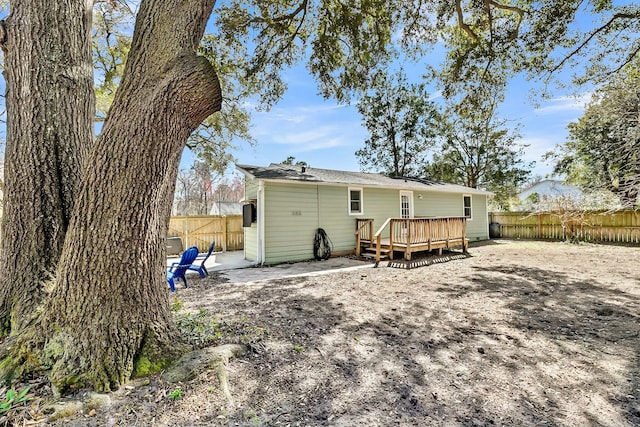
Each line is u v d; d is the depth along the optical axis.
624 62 7.29
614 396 2.13
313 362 2.59
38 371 1.94
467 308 4.21
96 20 8.44
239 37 6.54
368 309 4.18
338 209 9.73
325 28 6.69
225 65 7.12
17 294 2.29
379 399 2.09
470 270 7.04
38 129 2.44
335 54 7.03
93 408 1.81
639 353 2.79
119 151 2.02
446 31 6.82
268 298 4.77
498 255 9.26
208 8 2.32
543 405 2.03
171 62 2.06
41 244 2.38
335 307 4.28
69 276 2.07
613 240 11.41
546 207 13.31
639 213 10.83
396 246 8.71
